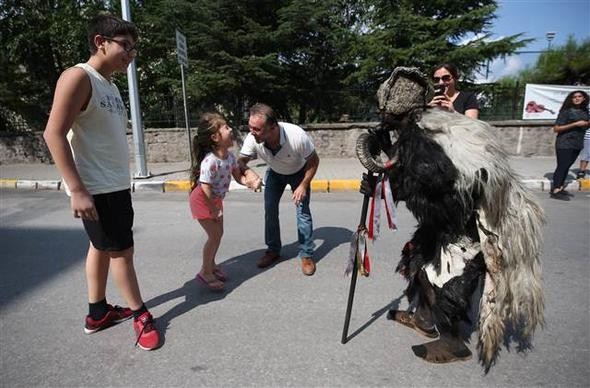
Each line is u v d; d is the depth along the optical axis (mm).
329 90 11539
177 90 9953
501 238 2025
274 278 3594
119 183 2432
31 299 3264
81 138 2277
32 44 10781
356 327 2770
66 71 2166
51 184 7871
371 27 11945
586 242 4359
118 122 2449
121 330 2770
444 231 2088
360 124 9867
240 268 3834
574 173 7805
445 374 2262
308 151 3463
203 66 10195
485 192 1936
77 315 2996
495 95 11008
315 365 2357
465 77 11648
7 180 8023
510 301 2098
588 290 3236
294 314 2957
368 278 3553
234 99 11086
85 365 2396
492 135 1986
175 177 8039
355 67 11836
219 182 3123
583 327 2701
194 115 10828
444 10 11758
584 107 6117
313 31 10539
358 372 2291
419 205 1950
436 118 1967
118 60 2311
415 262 2346
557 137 6348
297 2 9625
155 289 3410
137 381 2246
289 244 4484
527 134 9852
